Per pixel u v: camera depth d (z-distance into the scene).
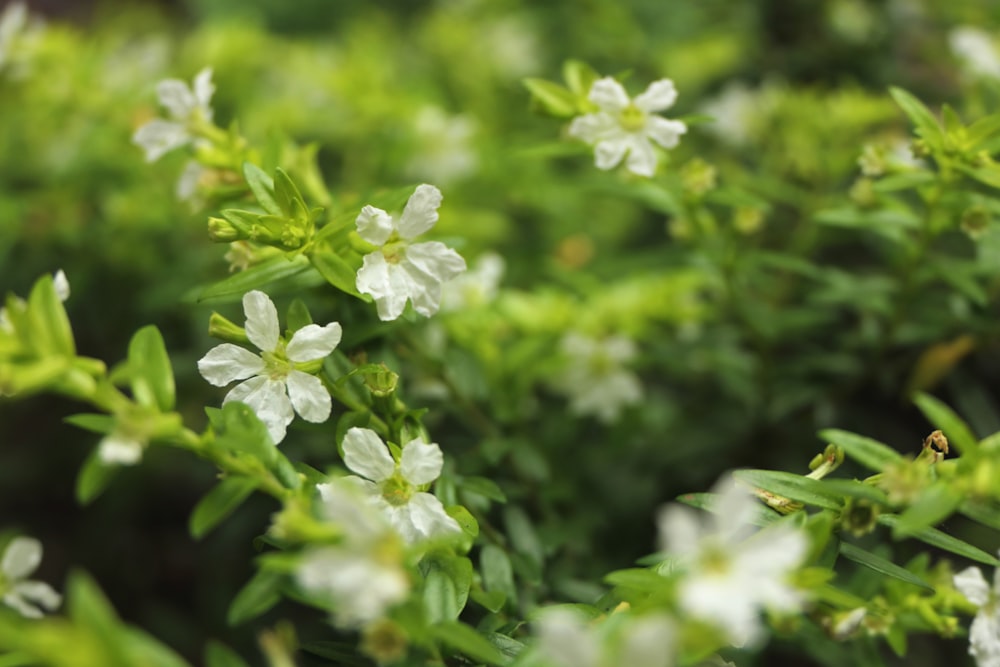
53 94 0.23
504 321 0.22
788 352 0.24
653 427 0.23
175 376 0.23
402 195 0.18
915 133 0.18
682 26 0.29
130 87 0.24
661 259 0.22
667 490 0.23
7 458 0.28
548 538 0.19
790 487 0.16
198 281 0.23
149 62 0.26
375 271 0.16
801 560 0.15
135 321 0.25
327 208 0.18
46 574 0.28
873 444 0.16
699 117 0.18
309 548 0.15
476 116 0.28
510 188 0.26
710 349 0.22
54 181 0.25
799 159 0.23
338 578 0.14
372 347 0.18
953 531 0.21
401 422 0.17
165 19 0.36
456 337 0.20
